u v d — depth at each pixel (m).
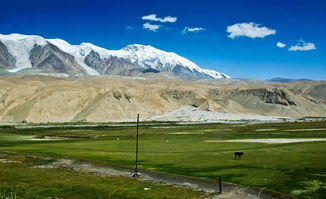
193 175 55.34
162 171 59.16
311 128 156.12
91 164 67.94
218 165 62.25
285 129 154.88
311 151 74.50
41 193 46.41
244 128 171.75
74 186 50.28
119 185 50.94
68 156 78.00
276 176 51.94
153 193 46.16
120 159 72.50
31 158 76.31
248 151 78.62
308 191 43.88
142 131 164.12
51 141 118.00
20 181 53.78
